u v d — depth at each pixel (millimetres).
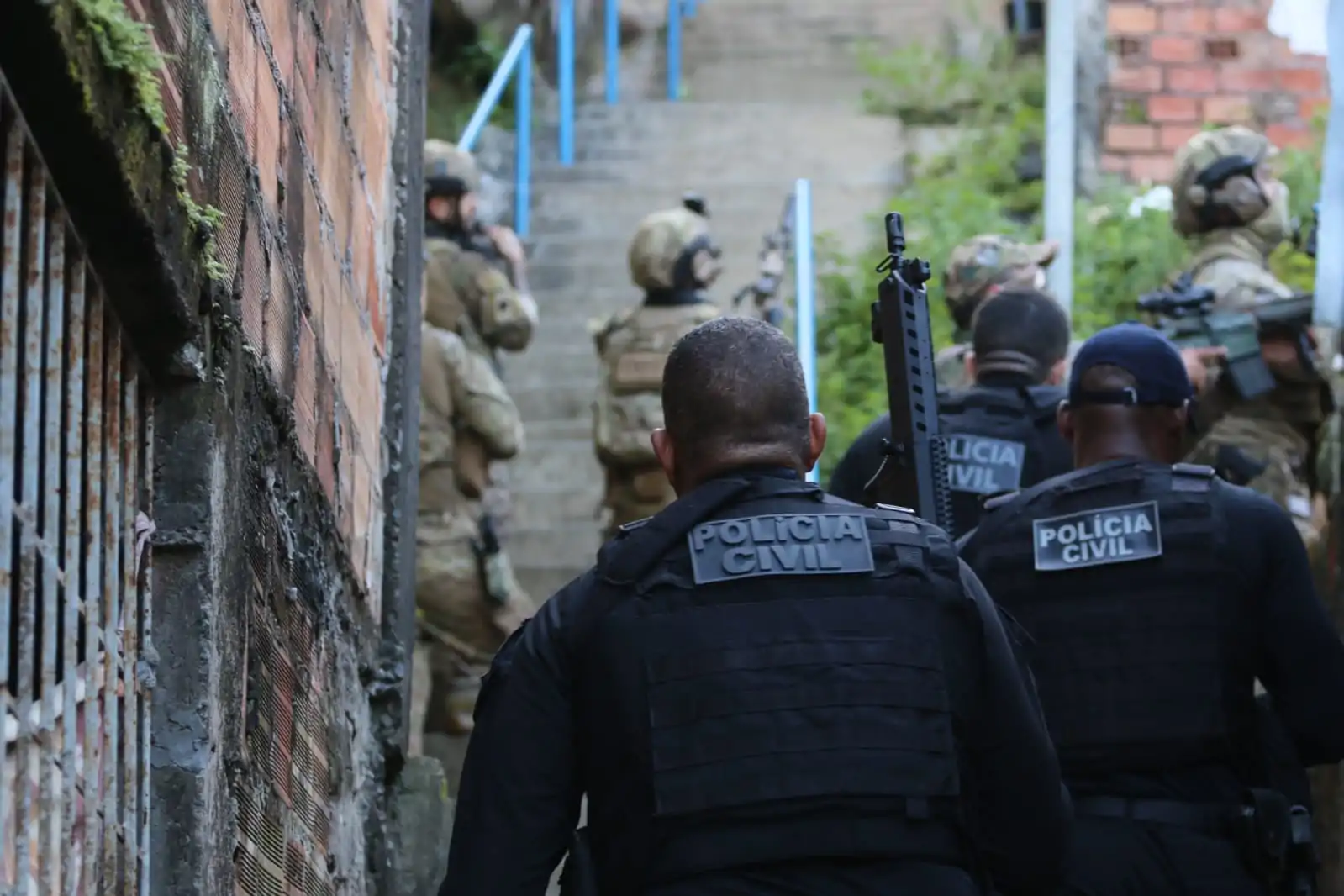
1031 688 7344
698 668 6734
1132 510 9508
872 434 12023
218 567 6914
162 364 6695
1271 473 16969
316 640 9547
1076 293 26156
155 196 6027
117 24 5473
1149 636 9320
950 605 6949
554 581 23844
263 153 8039
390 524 12594
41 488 5496
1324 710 9273
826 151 32500
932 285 26938
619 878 6773
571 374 27594
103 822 6039
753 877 6602
